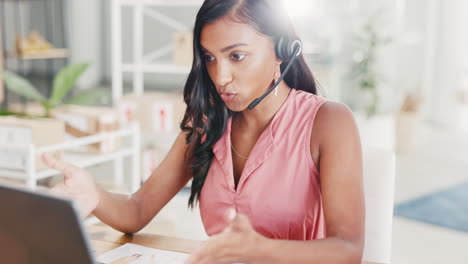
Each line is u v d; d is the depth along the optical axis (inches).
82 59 331.3
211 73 38.2
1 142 78.7
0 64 234.4
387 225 47.8
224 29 36.3
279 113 41.4
